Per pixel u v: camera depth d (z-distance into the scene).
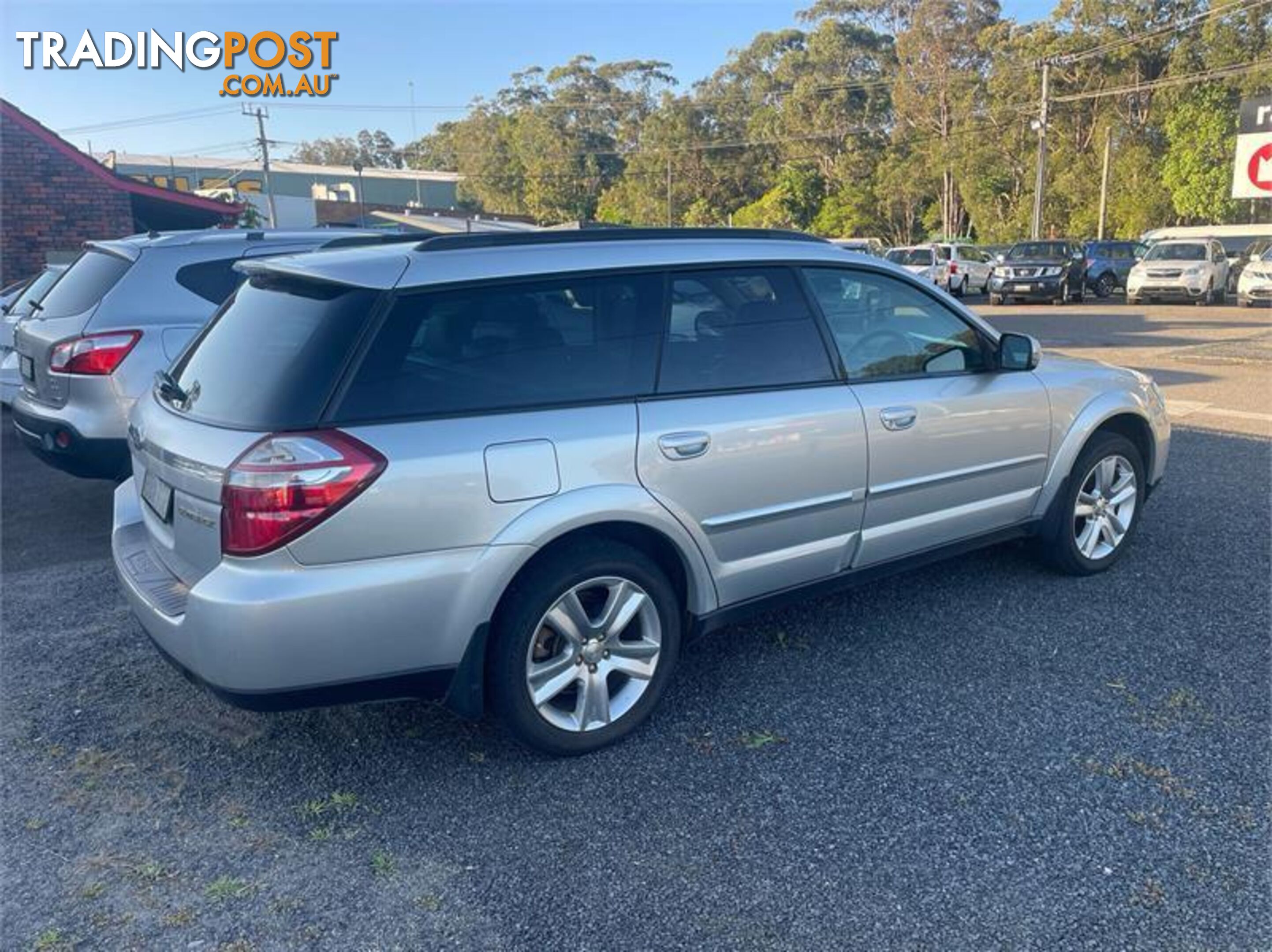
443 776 3.40
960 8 55.78
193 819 3.19
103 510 6.77
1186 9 45.12
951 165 53.81
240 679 2.95
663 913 2.70
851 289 4.18
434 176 91.81
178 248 6.14
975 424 4.43
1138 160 44.25
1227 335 17.42
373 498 2.97
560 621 3.38
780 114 70.69
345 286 3.24
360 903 2.77
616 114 86.88
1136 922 2.62
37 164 15.11
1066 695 3.84
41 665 4.32
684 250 3.77
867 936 2.59
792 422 3.82
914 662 4.16
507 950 2.58
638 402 3.51
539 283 3.42
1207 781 3.24
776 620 4.62
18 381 8.00
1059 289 26.16
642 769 3.42
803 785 3.29
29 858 2.99
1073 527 4.95
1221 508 6.24
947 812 3.12
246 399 3.14
